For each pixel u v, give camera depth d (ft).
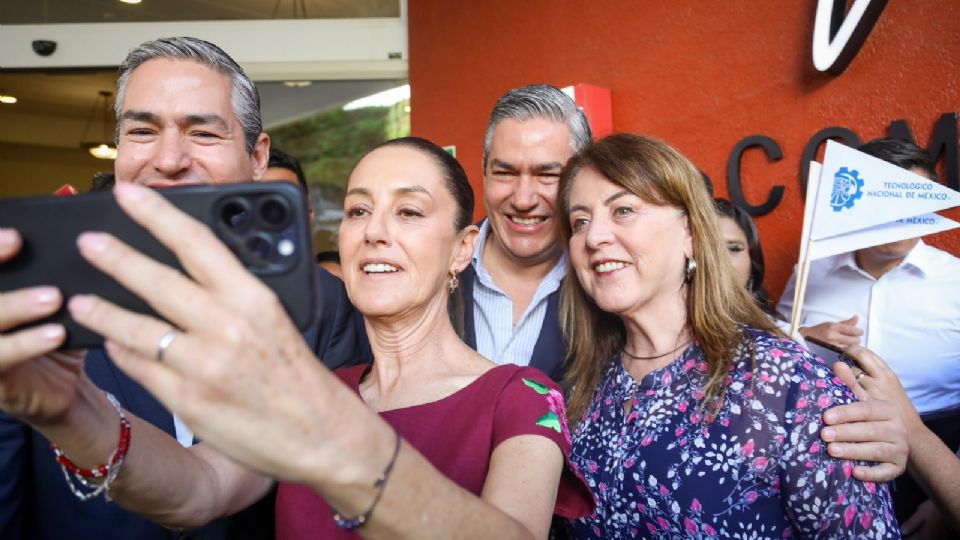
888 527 3.98
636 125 10.01
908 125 7.62
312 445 1.77
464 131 12.16
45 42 12.48
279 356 1.68
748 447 4.03
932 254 7.14
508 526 2.36
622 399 4.63
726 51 9.08
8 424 3.68
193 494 3.18
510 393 3.46
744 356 4.28
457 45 12.23
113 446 2.69
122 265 1.62
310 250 1.94
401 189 3.71
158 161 4.25
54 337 1.82
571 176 4.98
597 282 4.71
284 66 12.91
